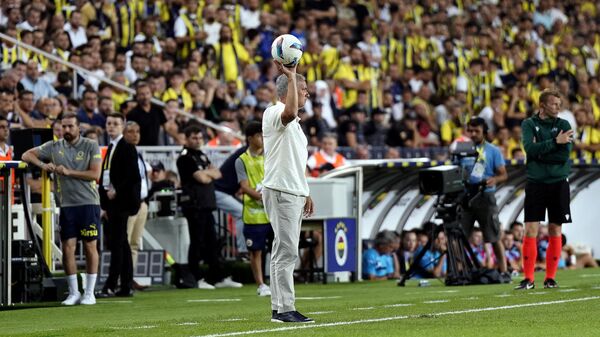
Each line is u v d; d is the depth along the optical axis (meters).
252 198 32.09
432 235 34.03
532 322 19.08
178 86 46.56
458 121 59.16
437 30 63.38
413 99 58.59
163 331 18.48
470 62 62.50
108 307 26.89
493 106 60.91
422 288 32.31
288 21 55.69
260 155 32.84
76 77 42.88
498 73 64.00
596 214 46.72
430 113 58.88
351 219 39.00
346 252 38.72
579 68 71.56
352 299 27.50
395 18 62.06
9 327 21.25
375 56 58.44
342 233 38.53
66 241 28.22
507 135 59.97
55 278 29.48
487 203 35.53
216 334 17.58
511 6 70.06
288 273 19.73
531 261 29.72
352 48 56.56
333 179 38.16
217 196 38.31
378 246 39.88
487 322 19.17
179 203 37.25
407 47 61.38
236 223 38.78
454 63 62.03
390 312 22.05
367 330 17.89
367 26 60.31
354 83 55.16
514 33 69.19
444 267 40.97
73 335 18.27
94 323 21.55
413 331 17.61
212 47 50.72
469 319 19.81
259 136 32.53
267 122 19.75
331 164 42.31
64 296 29.38
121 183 31.39
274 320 19.80
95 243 28.56
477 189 35.25
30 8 44.53
